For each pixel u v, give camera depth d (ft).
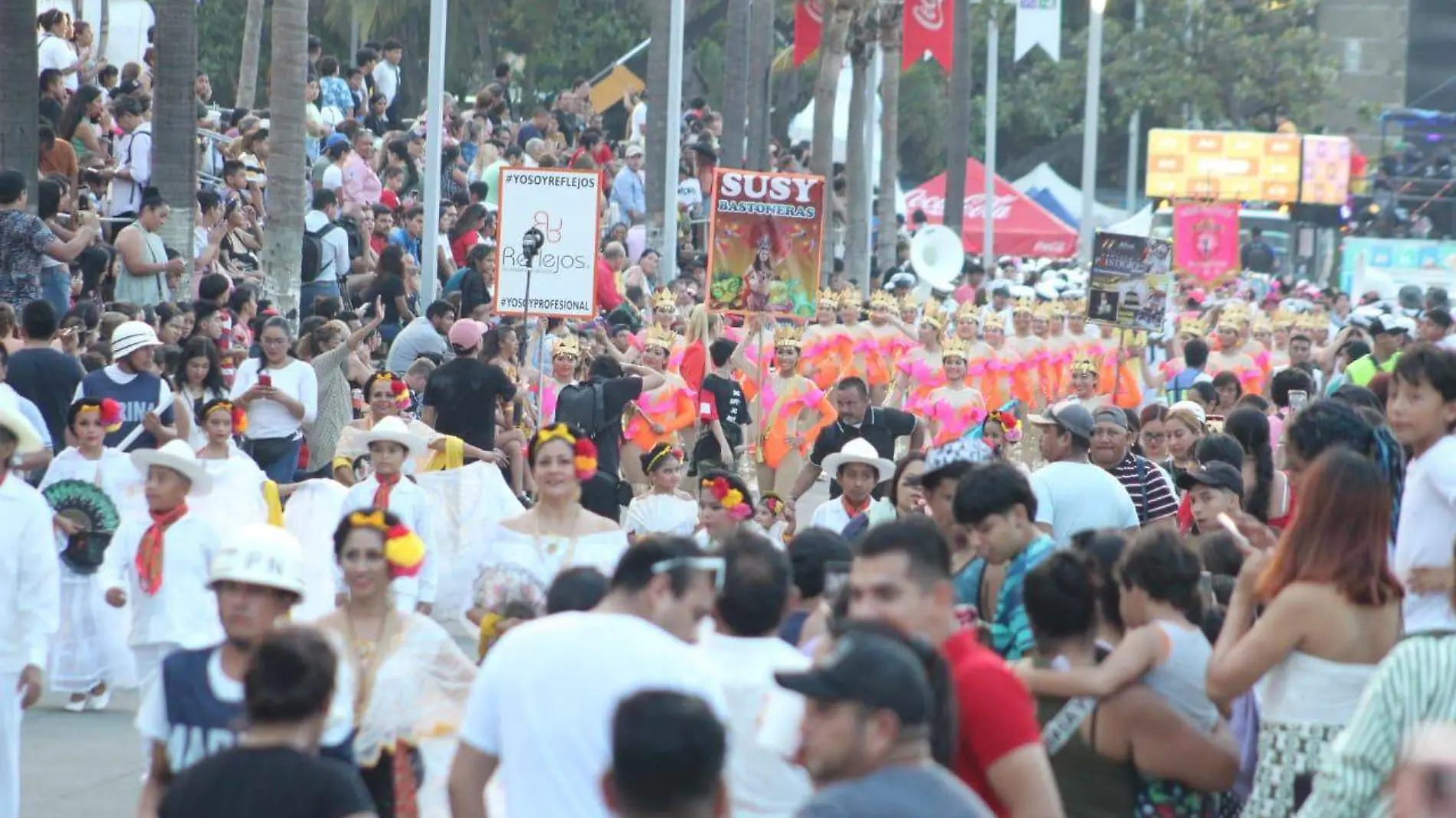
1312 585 53.57
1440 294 251.39
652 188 265.34
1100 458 92.48
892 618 45.50
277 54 166.71
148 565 83.35
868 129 347.56
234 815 42.27
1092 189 410.31
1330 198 460.55
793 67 375.25
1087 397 172.45
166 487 83.35
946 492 64.54
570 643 46.24
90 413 94.79
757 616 50.24
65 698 98.68
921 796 36.55
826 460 94.07
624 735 35.96
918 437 124.16
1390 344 147.33
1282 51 514.27
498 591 74.69
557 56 433.48
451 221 214.07
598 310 199.21
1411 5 549.54
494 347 140.05
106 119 180.86
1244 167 460.14
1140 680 53.62
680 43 237.25
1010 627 59.52
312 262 180.86
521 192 140.46
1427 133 484.33
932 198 432.25
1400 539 61.93
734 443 148.36
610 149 305.94
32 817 77.20
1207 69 516.32
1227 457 85.10
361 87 257.75
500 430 133.18
